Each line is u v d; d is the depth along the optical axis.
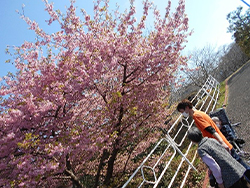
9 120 4.03
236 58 26.67
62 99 4.52
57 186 6.95
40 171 3.73
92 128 5.47
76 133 4.29
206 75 19.94
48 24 5.19
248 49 20.30
